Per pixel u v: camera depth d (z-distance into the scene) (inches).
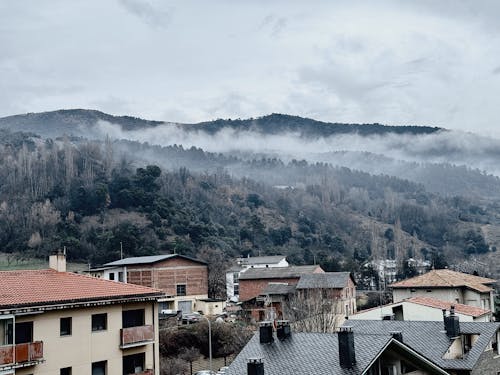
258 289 4237.2
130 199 6545.3
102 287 1763.0
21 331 1514.5
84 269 4970.5
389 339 1247.5
